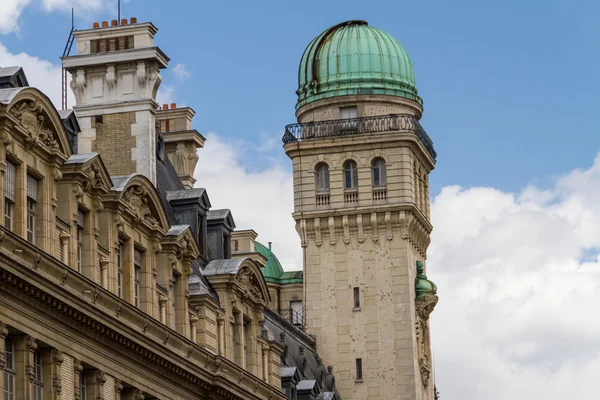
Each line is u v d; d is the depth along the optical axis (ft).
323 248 465.47
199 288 288.10
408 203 460.96
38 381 219.41
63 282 222.89
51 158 230.48
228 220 329.31
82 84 305.12
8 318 209.77
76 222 237.86
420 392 459.73
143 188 261.85
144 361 252.01
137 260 263.08
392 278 460.55
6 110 216.33
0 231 205.16
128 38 305.94
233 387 288.30
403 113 471.21
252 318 314.96
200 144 367.25
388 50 479.41
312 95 476.13
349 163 467.93
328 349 459.73
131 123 302.86
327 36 481.87
